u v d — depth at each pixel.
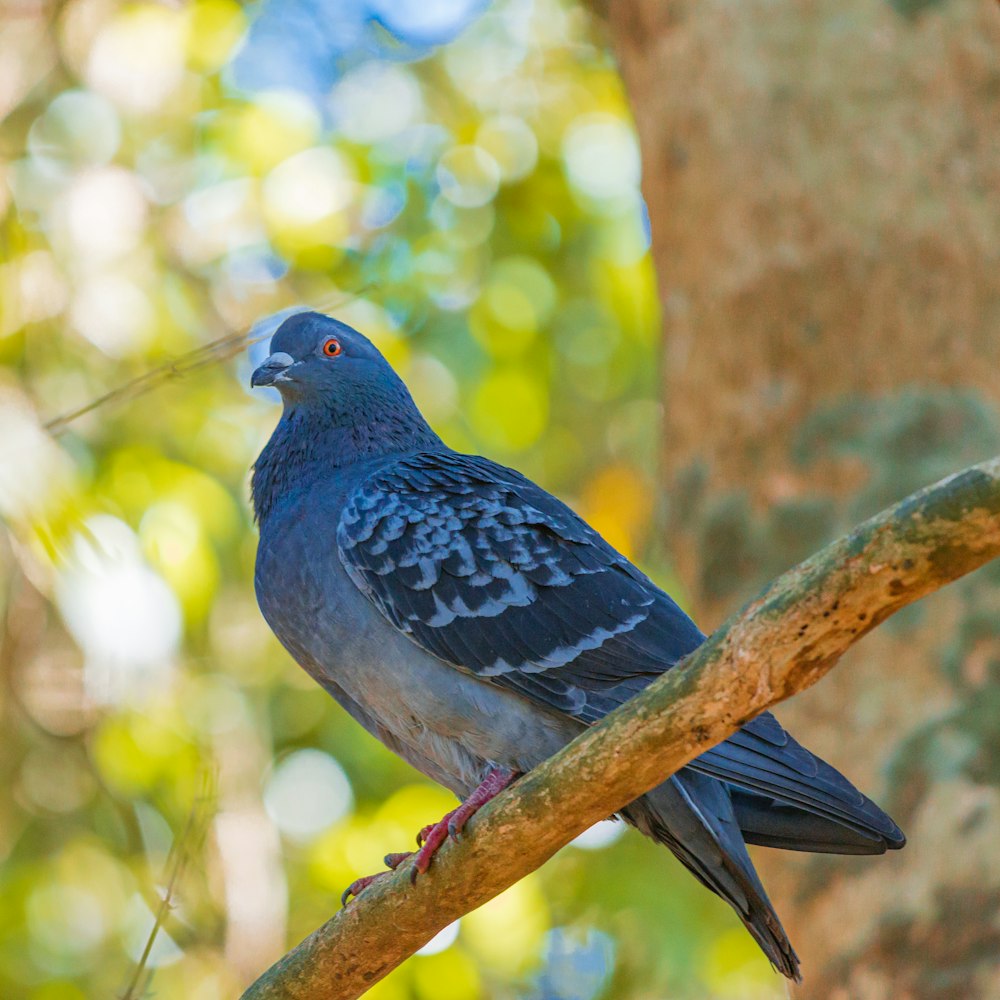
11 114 15.52
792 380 10.05
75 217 15.16
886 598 5.12
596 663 7.71
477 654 7.76
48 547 11.10
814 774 6.91
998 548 4.93
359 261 16.28
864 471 9.73
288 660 15.81
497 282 16.59
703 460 10.35
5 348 13.20
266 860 14.34
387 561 7.97
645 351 16.69
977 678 9.09
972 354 9.84
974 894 8.54
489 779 7.61
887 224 10.08
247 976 13.74
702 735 5.60
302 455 9.06
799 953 9.20
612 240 16.70
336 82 16.88
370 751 15.67
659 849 14.66
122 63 15.60
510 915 14.14
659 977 14.58
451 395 16.33
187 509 13.93
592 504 16.67
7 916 14.05
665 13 11.16
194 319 15.67
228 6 15.70
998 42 10.36
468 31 17.23
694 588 10.29
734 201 10.46
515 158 17.06
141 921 14.46
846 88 10.38
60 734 14.65
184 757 13.93
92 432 14.45
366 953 6.79
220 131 15.78
